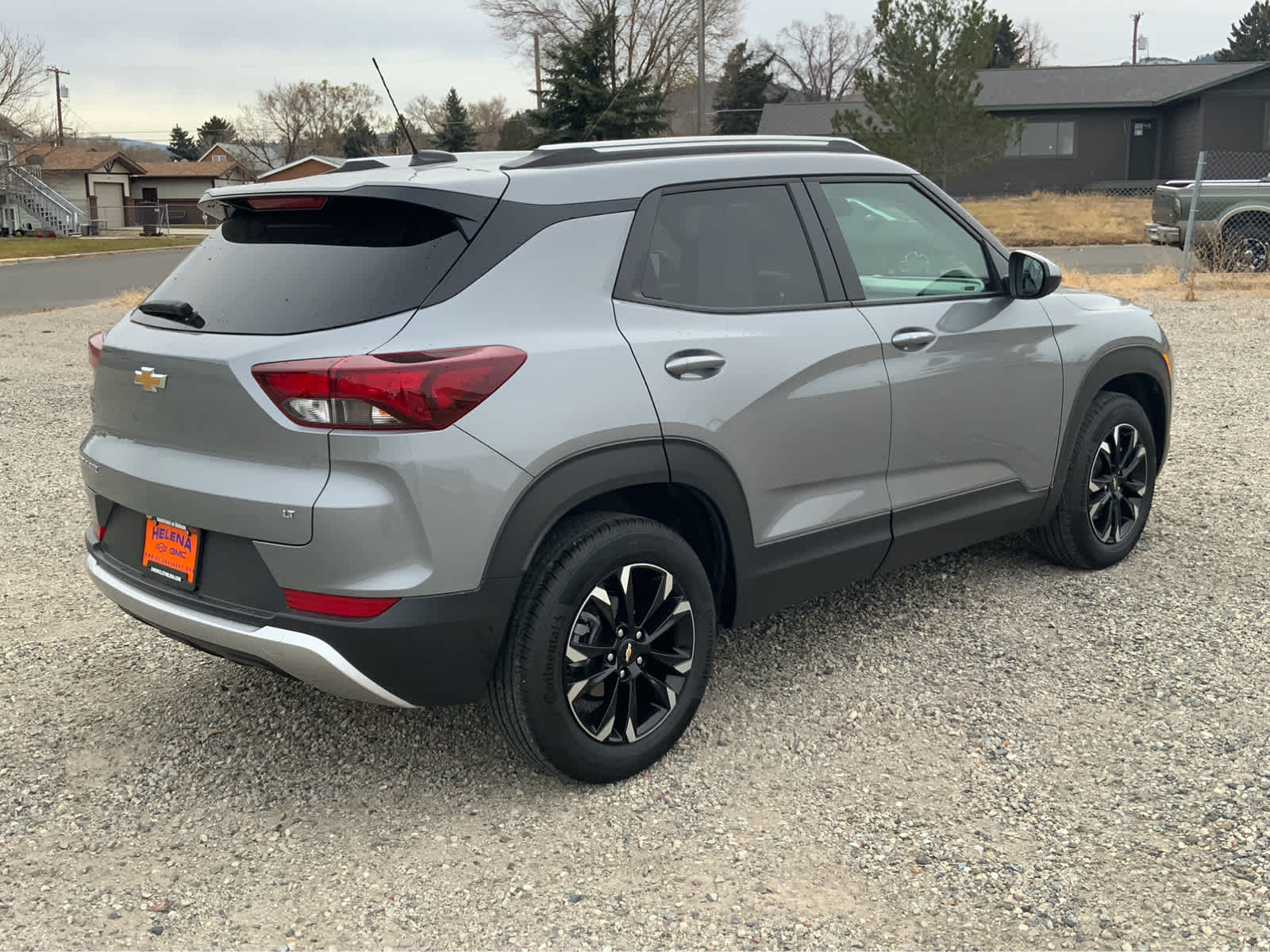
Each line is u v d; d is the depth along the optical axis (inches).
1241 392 326.6
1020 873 106.2
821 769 126.9
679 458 121.5
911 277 153.3
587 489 114.2
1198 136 1381.6
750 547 132.2
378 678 108.5
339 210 116.6
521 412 109.0
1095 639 158.4
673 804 120.6
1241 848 108.6
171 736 137.9
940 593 177.9
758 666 153.6
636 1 1883.6
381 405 102.9
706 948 97.1
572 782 124.3
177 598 117.2
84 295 838.5
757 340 130.4
